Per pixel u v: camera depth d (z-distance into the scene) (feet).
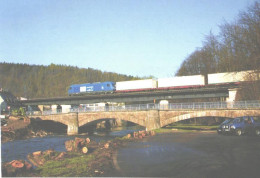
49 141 144.25
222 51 211.41
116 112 188.14
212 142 71.31
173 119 159.02
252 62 140.26
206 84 213.46
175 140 81.51
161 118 163.53
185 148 61.72
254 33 141.38
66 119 214.28
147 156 52.65
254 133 87.86
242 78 166.50
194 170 38.52
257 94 138.10
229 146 61.67
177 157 49.90
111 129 290.56
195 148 60.85
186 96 202.80
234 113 137.28
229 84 181.16
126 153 57.77
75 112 209.36
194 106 153.69
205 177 34.53
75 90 265.13
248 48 145.59
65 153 59.21
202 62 254.27
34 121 226.79
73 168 43.86
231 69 188.65
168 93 207.92
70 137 177.06
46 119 223.71
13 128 179.52
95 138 162.20
